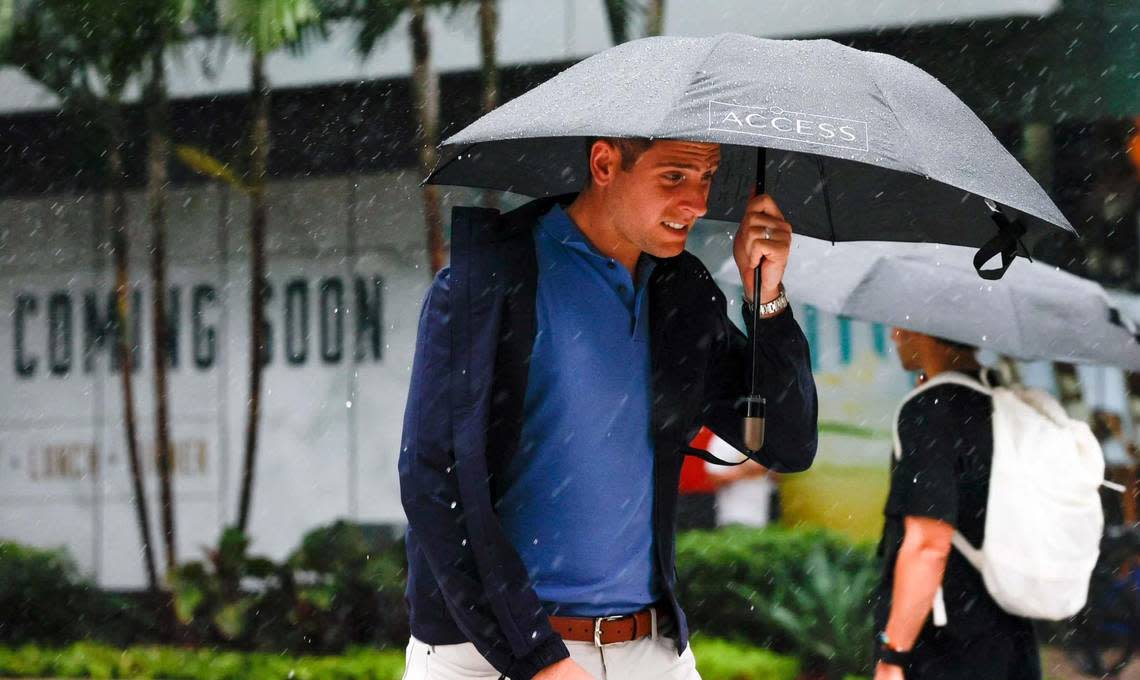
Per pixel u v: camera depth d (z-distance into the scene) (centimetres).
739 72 941
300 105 4484
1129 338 1767
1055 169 3991
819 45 1000
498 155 1140
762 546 3709
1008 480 1445
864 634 3491
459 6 4209
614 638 1020
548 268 998
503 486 998
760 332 1062
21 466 4838
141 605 4459
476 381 941
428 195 4359
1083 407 3866
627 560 1020
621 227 991
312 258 4638
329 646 4059
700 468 4056
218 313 4706
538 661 928
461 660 1002
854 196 1157
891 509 1480
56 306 4822
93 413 4803
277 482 4622
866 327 4066
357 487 4588
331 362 4619
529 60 4219
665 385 1016
